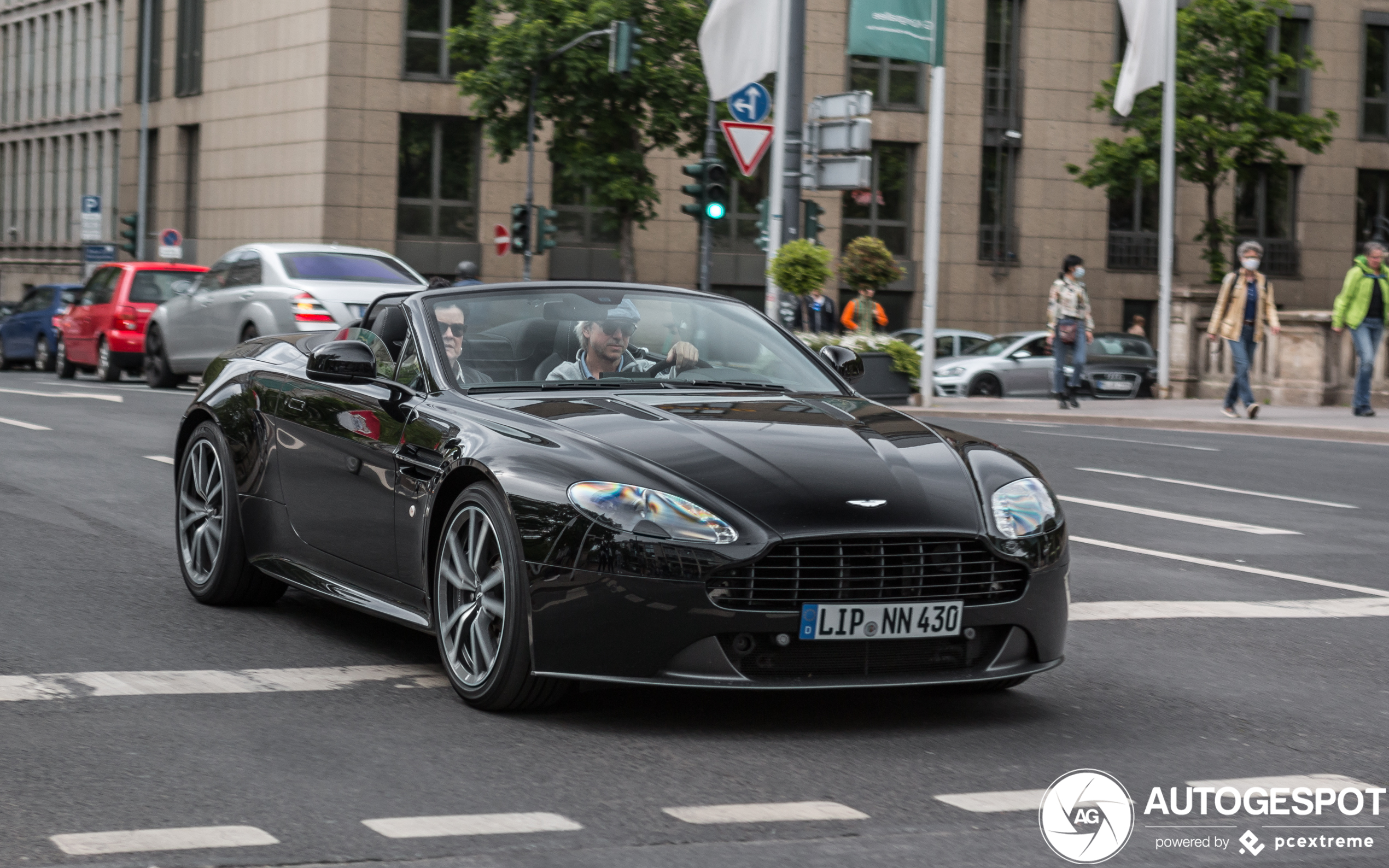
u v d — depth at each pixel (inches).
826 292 1920.5
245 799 170.2
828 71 1900.8
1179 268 2022.6
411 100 1827.0
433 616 223.9
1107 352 1248.2
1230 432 766.5
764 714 215.5
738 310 273.4
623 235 1610.5
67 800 168.2
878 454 214.4
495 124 1565.0
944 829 166.2
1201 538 404.2
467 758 189.8
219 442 281.7
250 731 199.3
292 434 264.4
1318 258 2082.9
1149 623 289.9
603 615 197.2
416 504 228.5
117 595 287.9
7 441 555.5
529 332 251.4
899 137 1921.8
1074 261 896.3
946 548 203.2
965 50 1932.8
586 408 225.6
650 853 155.4
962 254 1945.1
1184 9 1668.3
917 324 1940.2
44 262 2679.6
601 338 252.2
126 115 2329.0
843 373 271.0
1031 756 198.1
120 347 995.3
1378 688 242.7
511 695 207.6
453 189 1845.5
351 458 247.3
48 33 2694.4
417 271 1836.9
